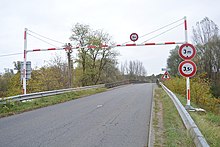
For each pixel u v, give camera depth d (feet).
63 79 151.94
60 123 33.47
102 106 51.34
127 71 311.47
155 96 74.28
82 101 63.62
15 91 147.33
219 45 175.73
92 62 158.81
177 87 86.43
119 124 32.35
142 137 25.68
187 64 38.14
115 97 72.08
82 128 30.09
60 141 24.34
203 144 16.02
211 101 78.48
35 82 146.72
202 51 183.21
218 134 23.93
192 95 75.00
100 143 23.52
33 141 24.45
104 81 170.71
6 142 24.30
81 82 161.68
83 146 22.58
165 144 22.79
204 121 29.81
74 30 150.41
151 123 32.45
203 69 169.37
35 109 49.90
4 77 196.34
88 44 151.02
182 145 21.20
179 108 35.27
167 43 66.39
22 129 30.19
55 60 153.89
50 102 59.62
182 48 38.17
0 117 40.83
